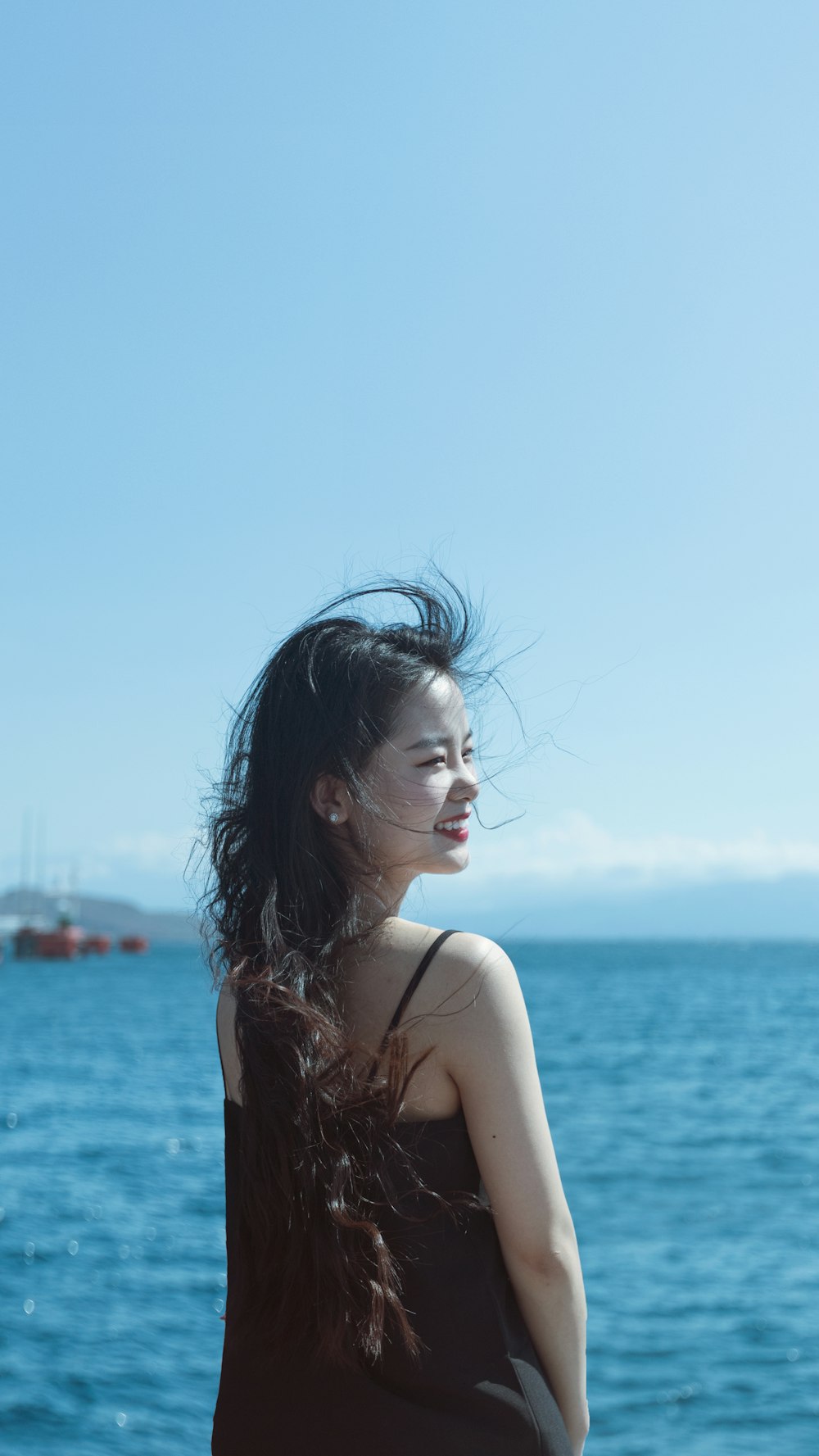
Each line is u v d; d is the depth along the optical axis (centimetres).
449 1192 157
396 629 184
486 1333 154
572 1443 161
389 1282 150
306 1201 154
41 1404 777
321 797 174
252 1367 161
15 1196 1492
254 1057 162
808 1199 1502
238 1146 176
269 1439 156
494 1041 158
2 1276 1100
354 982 166
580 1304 159
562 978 9788
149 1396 799
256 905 175
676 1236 1297
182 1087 2797
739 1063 3384
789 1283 1089
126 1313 990
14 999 6794
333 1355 151
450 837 178
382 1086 156
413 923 170
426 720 175
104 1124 2175
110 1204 1450
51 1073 3119
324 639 180
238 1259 167
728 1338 931
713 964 14212
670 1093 2700
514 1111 157
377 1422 150
